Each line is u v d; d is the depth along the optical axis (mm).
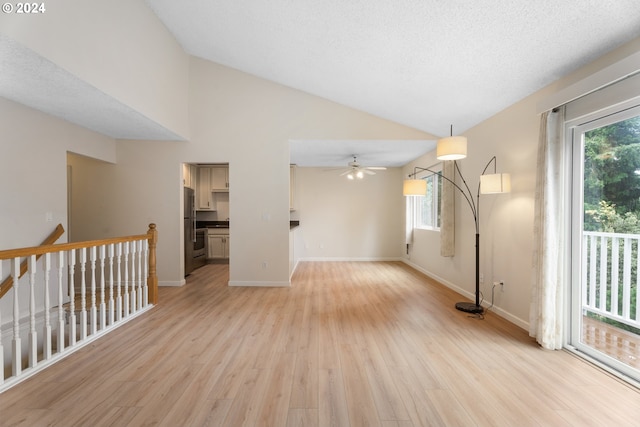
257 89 5039
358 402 1963
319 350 2705
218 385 2152
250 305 4055
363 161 7051
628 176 2324
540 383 2178
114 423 1764
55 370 2354
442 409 1893
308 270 6566
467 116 4004
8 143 3293
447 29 2592
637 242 2385
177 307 3971
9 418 1802
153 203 5086
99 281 5125
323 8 2797
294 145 5410
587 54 2406
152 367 2402
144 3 3701
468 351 2684
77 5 2658
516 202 3314
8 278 3322
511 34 2438
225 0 3189
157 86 4051
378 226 7863
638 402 1959
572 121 2631
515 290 3340
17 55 2295
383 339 2941
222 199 7848
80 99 3225
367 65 3553
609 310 2633
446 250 4824
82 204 5094
